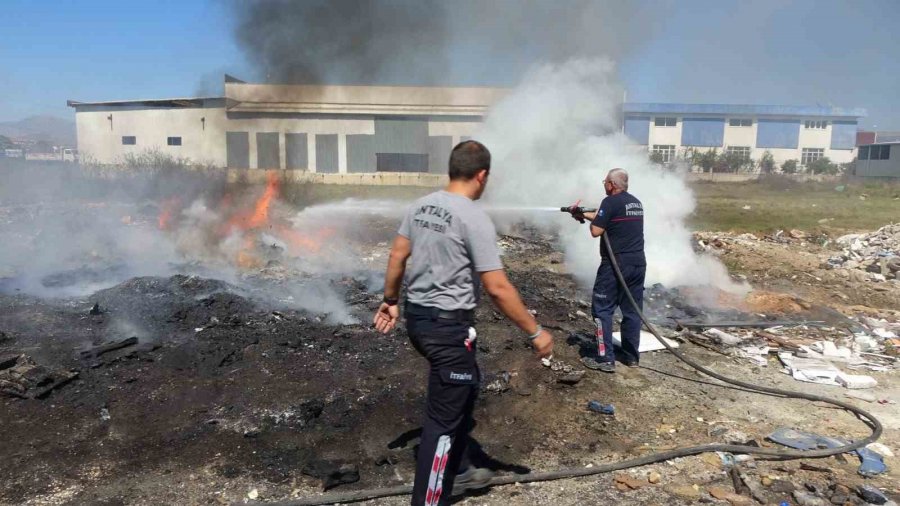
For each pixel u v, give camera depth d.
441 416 2.68
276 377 4.28
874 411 4.18
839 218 15.88
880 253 10.03
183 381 4.17
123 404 3.84
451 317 2.61
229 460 3.29
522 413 3.98
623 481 3.18
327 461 3.30
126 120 32.97
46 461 3.22
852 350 5.52
